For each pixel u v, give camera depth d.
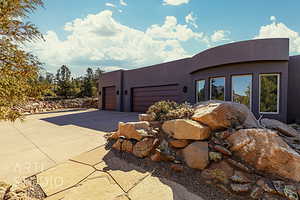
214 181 2.92
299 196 2.42
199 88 10.38
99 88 19.44
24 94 2.54
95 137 5.79
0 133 6.83
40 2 2.65
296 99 8.00
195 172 3.23
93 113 14.17
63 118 11.00
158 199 2.57
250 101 7.85
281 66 7.33
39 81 2.80
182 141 3.81
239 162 3.14
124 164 3.70
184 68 11.77
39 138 5.91
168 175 3.21
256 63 7.72
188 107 5.30
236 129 3.78
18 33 2.53
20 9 2.50
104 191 2.77
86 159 3.99
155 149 3.88
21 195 2.67
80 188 2.86
